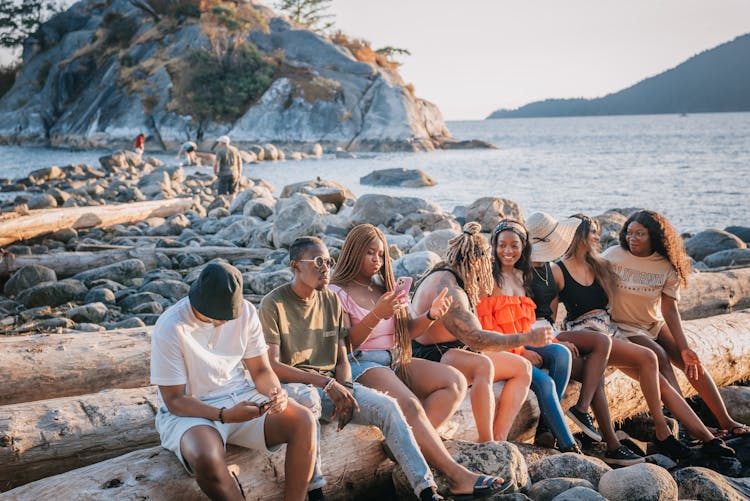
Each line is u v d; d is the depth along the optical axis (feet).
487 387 14.62
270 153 141.49
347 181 91.45
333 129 200.75
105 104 215.72
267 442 12.19
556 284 17.90
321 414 13.37
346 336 14.48
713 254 35.60
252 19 225.56
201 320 11.80
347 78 216.13
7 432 12.73
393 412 12.91
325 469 13.15
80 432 13.30
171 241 38.63
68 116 227.61
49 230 39.70
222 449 11.48
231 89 199.72
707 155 146.51
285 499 12.12
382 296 14.33
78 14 268.62
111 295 28.02
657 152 160.86
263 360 12.51
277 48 226.99
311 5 279.69
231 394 12.27
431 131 215.92
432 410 14.20
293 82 207.00
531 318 16.63
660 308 19.13
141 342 16.97
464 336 14.88
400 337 14.69
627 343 17.11
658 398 16.74
